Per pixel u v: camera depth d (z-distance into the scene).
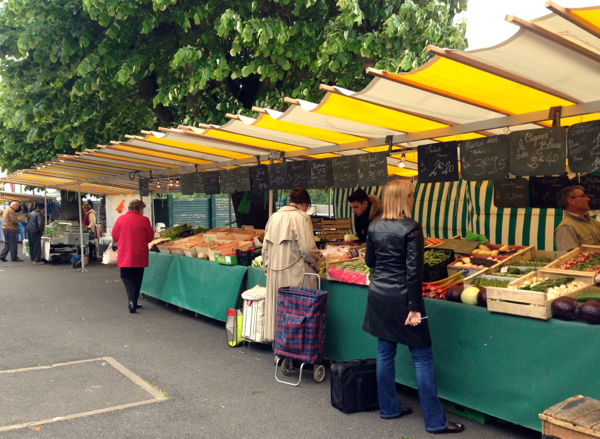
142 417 4.35
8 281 12.12
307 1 8.19
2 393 4.85
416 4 8.97
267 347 6.64
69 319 8.09
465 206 8.59
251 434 4.05
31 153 14.13
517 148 4.22
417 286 3.92
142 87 10.45
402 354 4.79
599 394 3.39
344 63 8.38
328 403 4.72
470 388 4.18
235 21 7.88
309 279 5.68
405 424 4.26
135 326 7.65
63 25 8.44
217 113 9.75
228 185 8.19
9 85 9.25
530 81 3.42
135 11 8.66
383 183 5.61
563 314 3.59
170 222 20.00
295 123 4.96
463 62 3.11
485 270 4.64
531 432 4.09
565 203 5.21
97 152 7.80
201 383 5.22
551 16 2.55
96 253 16.80
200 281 7.87
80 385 5.10
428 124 4.79
